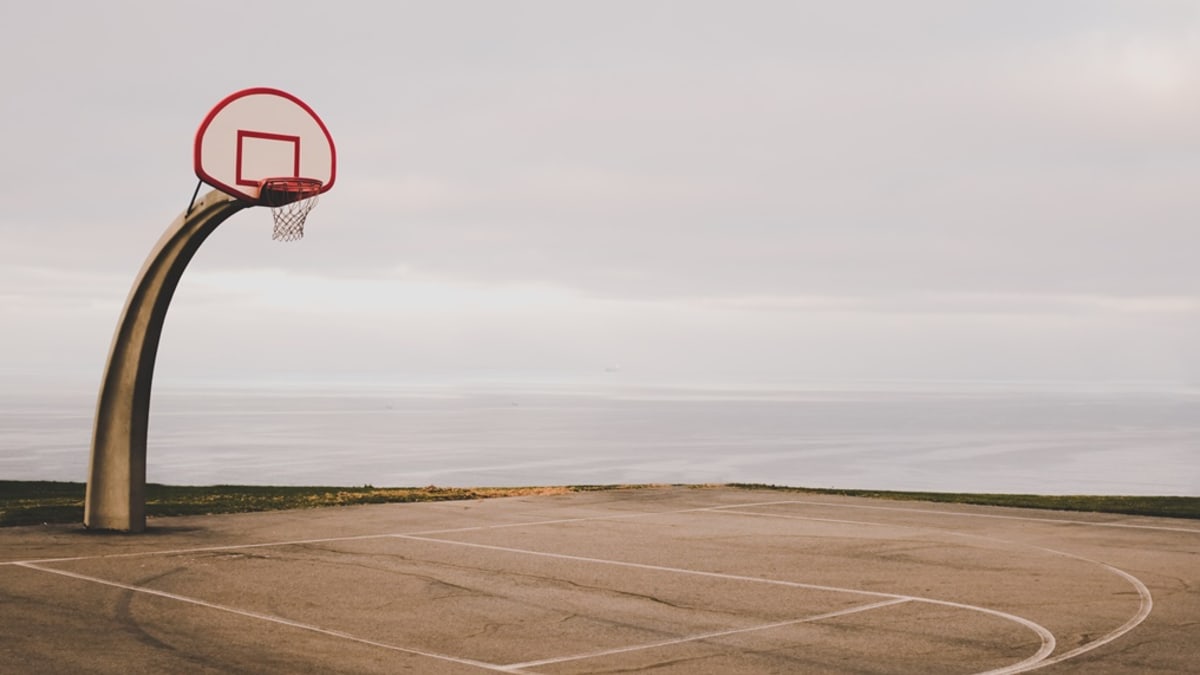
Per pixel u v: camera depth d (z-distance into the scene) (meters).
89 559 12.02
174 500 19.11
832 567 12.13
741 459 80.81
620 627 9.09
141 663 7.65
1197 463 80.50
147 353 13.95
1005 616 9.59
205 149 13.33
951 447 96.94
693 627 9.12
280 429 115.62
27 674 7.28
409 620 9.25
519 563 12.22
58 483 26.09
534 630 8.95
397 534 14.49
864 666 7.88
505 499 19.30
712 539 14.30
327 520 15.88
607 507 18.11
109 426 14.12
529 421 141.38
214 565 11.77
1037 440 108.88
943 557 12.89
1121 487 61.28
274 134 13.80
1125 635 8.86
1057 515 17.27
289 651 8.10
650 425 132.88
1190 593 10.69
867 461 80.00
